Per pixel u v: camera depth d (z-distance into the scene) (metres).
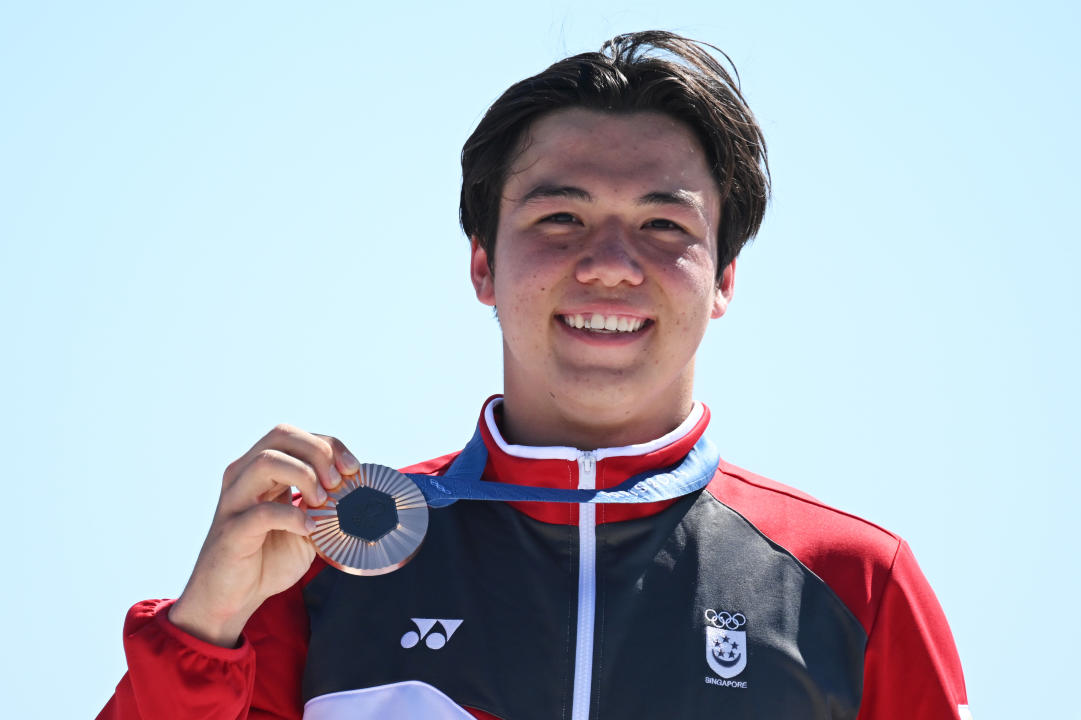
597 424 3.78
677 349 3.69
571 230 3.68
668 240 3.70
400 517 3.43
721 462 4.09
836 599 3.66
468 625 3.58
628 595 3.61
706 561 3.68
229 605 3.34
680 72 3.86
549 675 3.50
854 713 3.56
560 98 3.83
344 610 3.64
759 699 3.47
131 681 3.36
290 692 3.63
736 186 3.98
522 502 3.76
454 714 3.46
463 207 4.09
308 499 3.38
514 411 3.91
